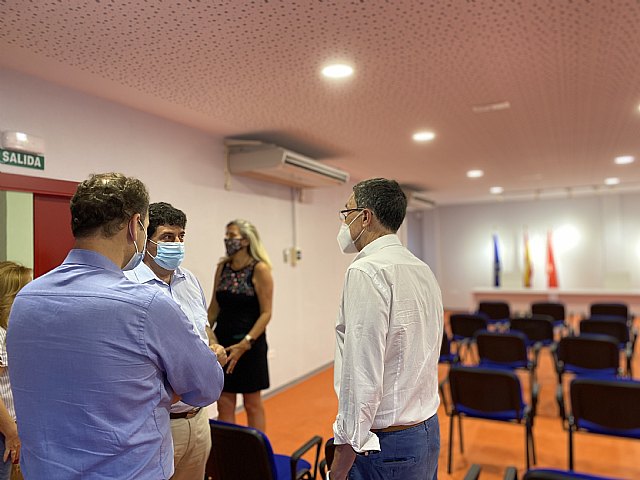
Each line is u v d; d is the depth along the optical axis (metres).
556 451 3.19
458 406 2.95
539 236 10.88
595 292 9.01
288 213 5.18
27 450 0.99
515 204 11.12
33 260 2.59
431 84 2.85
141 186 1.11
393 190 1.47
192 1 1.79
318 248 5.78
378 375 1.26
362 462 1.36
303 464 2.16
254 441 1.79
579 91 3.03
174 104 3.17
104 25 1.99
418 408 1.37
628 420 2.40
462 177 6.96
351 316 1.31
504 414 2.87
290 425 3.86
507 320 6.82
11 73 2.50
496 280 10.86
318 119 3.61
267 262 2.97
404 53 2.35
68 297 0.98
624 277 9.14
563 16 1.97
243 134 4.05
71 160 2.80
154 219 1.75
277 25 2.01
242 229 2.93
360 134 4.13
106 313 0.97
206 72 2.58
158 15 1.90
